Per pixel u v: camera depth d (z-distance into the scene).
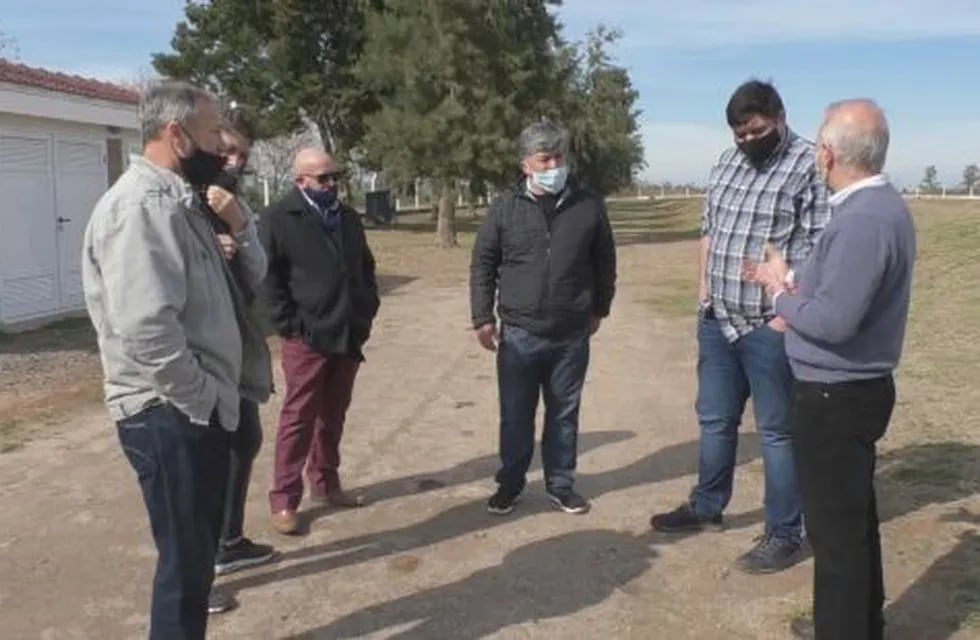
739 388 4.96
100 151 14.13
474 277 5.28
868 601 3.57
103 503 5.63
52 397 8.32
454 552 4.88
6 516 5.43
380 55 25.64
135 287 3.04
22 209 12.50
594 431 7.09
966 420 6.88
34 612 4.29
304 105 34.00
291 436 5.04
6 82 11.84
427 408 7.82
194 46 34.56
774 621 4.14
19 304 12.44
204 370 3.26
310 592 4.45
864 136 3.34
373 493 5.74
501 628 4.10
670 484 5.90
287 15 32.81
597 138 42.53
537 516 5.36
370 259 5.33
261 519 5.32
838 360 3.46
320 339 5.00
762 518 5.29
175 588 3.30
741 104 4.44
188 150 3.27
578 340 5.25
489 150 24.66
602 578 4.57
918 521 5.08
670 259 22.91
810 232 4.46
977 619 4.06
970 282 13.89
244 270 3.88
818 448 3.53
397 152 25.22
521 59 25.02
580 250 5.11
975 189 55.38
